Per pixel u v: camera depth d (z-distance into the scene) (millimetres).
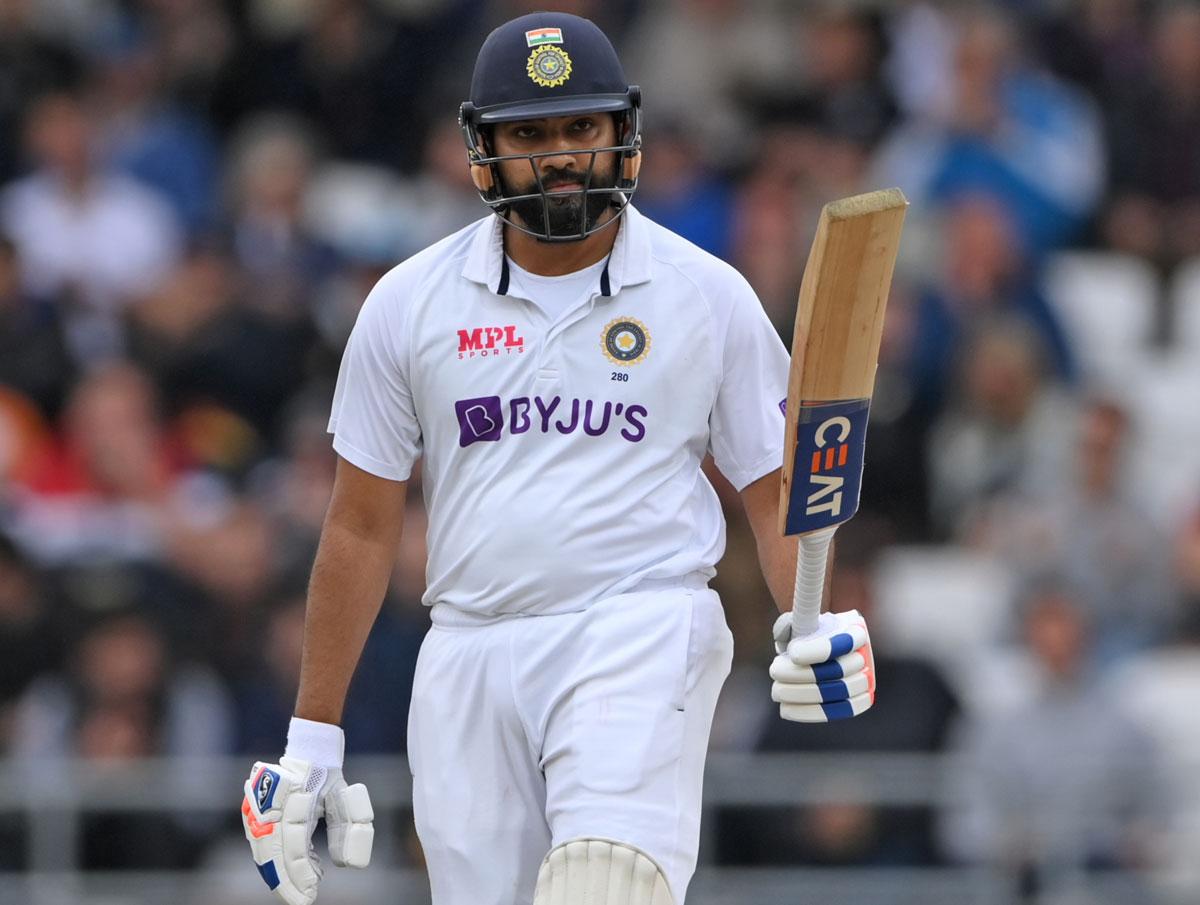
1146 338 36125
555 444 13758
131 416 30750
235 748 26562
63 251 34438
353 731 26094
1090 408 30125
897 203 12609
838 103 36375
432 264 14086
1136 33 38188
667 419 13797
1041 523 29750
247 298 32781
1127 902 24578
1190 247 36719
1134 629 29344
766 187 34156
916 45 37500
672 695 13648
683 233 33406
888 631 27656
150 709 26312
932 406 32062
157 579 27469
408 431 14234
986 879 24516
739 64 37000
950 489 31672
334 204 36781
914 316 32375
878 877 24359
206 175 36625
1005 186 35688
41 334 31719
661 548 13828
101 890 24688
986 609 30234
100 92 37156
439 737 14164
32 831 24688
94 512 30234
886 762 24656
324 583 14305
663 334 13781
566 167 13578
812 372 12906
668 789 13570
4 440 30688
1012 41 37594
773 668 13398
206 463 31422
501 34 13727
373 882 24500
